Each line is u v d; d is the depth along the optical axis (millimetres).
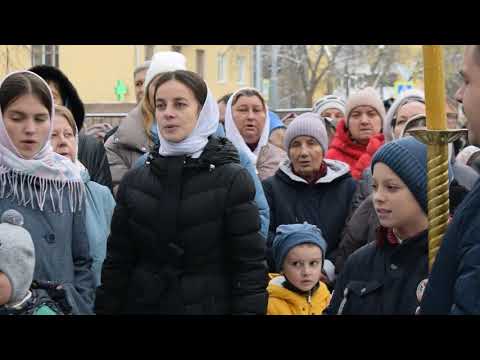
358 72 36719
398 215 2906
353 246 4465
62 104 5035
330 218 4902
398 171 2895
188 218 3527
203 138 3633
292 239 4211
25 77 3781
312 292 4277
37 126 3760
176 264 3533
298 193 4977
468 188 3992
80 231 3852
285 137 5055
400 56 35750
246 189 3570
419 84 32406
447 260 2324
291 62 37156
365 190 4824
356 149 6004
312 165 4949
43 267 3678
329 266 4605
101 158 4992
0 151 3740
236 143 5723
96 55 27734
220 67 38312
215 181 3561
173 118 3570
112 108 13148
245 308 3494
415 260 2893
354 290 2998
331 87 38562
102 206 4160
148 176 3635
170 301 3518
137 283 3605
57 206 3781
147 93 5285
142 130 5320
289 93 37688
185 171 3580
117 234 3693
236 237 3539
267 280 3600
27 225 3699
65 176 3826
